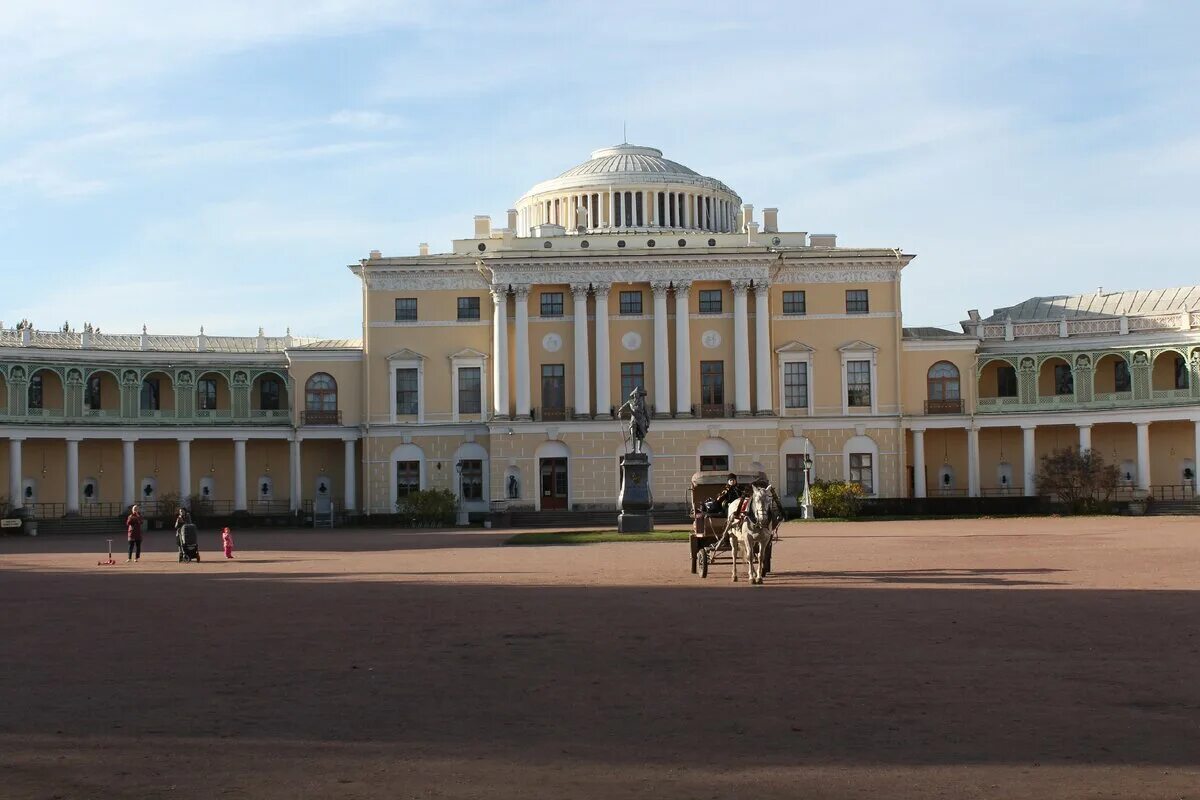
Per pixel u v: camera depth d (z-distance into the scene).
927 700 19.61
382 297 106.31
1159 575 39.59
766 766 15.82
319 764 16.09
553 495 103.19
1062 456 99.25
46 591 40.06
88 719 18.91
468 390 106.19
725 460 102.94
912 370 106.62
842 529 77.44
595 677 21.98
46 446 105.75
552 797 14.55
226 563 54.75
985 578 39.47
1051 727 17.70
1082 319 105.19
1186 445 104.38
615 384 104.44
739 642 25.84
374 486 105.62
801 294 106.25
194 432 105.31
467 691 20.86
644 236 105.88
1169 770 15.41
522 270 103.69
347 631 28.39
